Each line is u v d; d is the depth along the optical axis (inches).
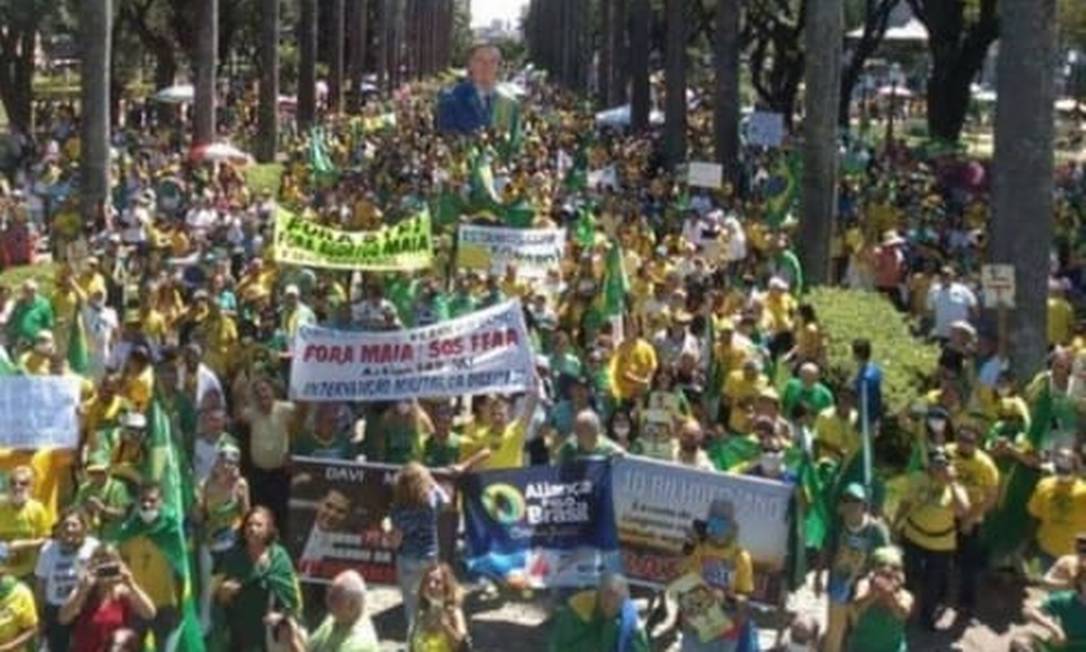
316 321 635.5
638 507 444.1
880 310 759.7
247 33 3073.3
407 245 679.1
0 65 1962.4
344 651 319.6
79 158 1157.7
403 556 400.5
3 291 700.7
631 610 346.0
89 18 1072.2
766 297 703.7
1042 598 452.8
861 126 2655.0
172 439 383.6
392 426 462.0
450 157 1558.8
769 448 455.8
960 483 457.1
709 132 2235.5
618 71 2620.6
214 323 625.9
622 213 1085.8
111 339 642.2
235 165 1413.6
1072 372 564.4
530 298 719.1
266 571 366.6
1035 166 668.7
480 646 431.5
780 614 437.4
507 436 469.1
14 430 428.5
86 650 350.9
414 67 4793.3
